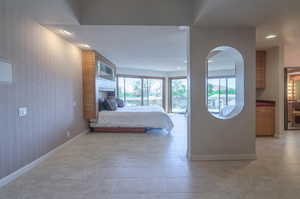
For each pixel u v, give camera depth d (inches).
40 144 129.8
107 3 127.3
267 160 130.3
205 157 132.3
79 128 201.2
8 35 100.5
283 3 97.4
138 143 176.4
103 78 246.4
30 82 119.0
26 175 108.0
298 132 222.7
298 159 132.0
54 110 149.3
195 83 131.0
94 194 87.7
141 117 221.3
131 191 90.3
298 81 264.4
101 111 227.8
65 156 140.0
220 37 130.8
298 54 228.5
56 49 152.2
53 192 89.5
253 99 133.3
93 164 124.2
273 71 200.1
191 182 99.0
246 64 132.4
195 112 131.6
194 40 129.7
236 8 103.8
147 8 128.0
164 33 148.9
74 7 118.4
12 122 103.5
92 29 138.6
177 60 270.7
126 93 362.0
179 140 187.6
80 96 203.5
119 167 119.1
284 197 84.7
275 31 140.3
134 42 174.6
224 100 353.1
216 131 132.6
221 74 354.6
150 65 322.7
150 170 114.4
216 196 85.8
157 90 406.3
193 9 126.6
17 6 104.3
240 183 97.6
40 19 121.8
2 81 96.5
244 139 133.6
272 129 199.5
